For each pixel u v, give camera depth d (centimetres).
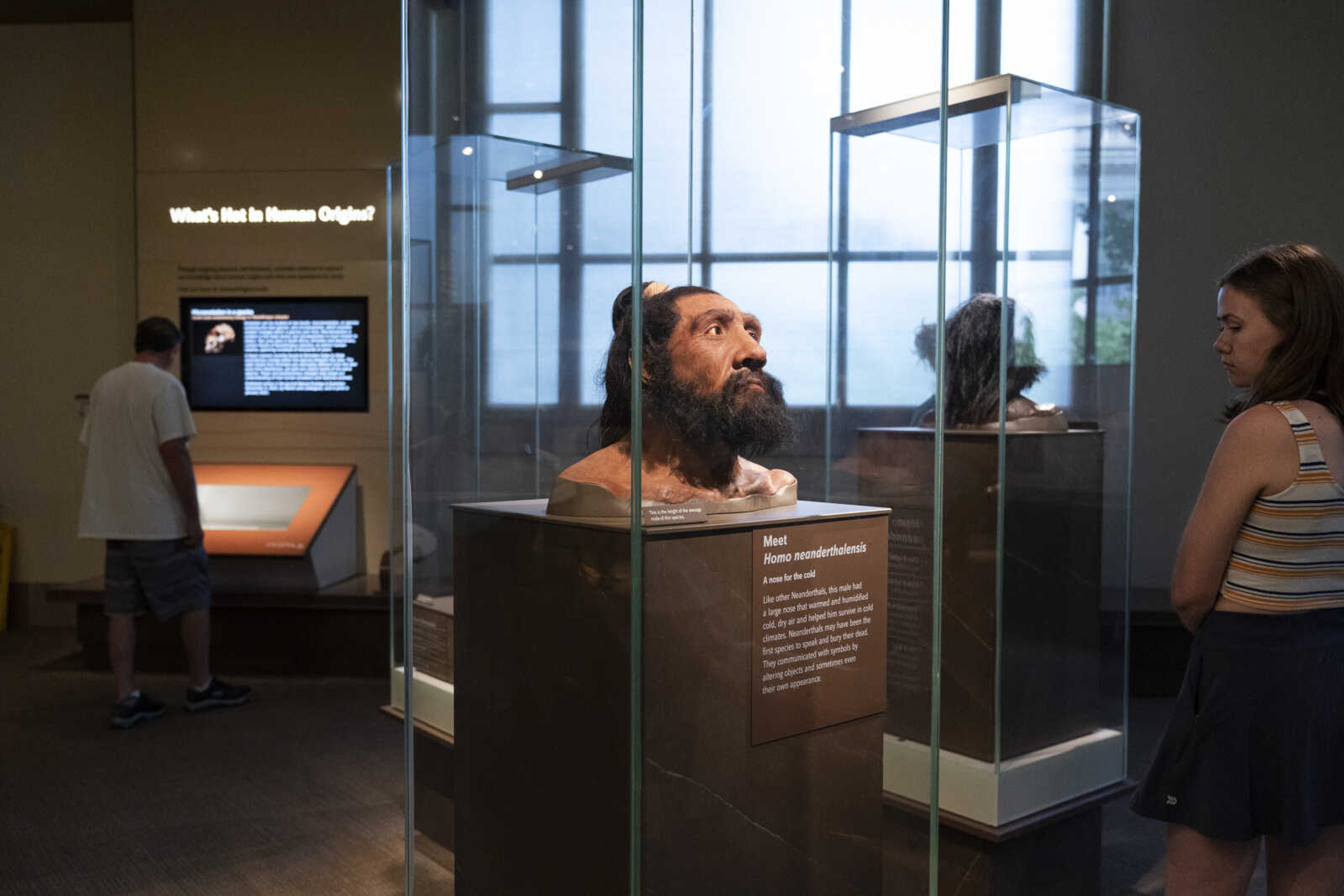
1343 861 173
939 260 148
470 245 174
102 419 446
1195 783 171
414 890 184
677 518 131
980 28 229
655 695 130
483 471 169
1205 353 563
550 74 145
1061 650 251
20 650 609
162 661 554
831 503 144
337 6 624
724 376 134
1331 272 172
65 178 668
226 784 384
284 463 632
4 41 664
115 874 305
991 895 241
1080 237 251
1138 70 557
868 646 148
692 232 131
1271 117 551
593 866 138
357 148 627
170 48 630
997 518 232
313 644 548
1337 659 169
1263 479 166
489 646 156
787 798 143
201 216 633
